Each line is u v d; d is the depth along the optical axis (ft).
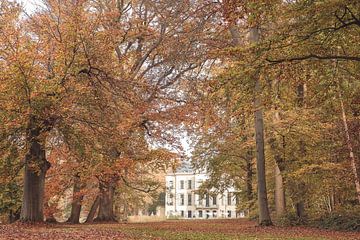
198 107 83.87
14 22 69.72
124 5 95.96
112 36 72.13
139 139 82.43
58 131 67.10
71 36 62.90
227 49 42.06
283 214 84.89
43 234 49.11
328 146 75.25
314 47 41.83
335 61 46.96
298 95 68.54
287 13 38.86
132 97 72.69
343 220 71.92
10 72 55.42
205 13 78.95
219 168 123.54
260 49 40.60
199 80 84.84
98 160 72.49
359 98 60.03
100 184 103.19
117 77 71.67
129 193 134.21
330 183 75.25
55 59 61.82
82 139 66.28
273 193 110.11
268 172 106.01
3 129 58.29
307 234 60.59
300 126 76.64
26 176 70.18
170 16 86.07
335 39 42.29
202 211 339.57
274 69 43.57
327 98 50.78
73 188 110.52
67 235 48.65
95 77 67.26
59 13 67.82
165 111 87.81
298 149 83.46
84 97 65.62
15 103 56.34
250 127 93.04
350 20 40.24
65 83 61.46
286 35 40.16
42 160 69.21
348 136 66.03
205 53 79.82
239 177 133.39
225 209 331.36
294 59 42.11
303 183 83.35
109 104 69.92
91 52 66.33
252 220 117.08
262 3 37.52
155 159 83.87
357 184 65.51
